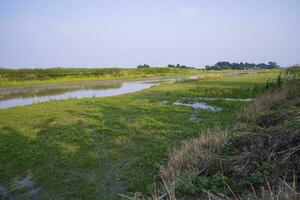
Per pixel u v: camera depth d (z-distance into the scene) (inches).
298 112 329.7
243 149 237.8
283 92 520.7
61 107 598.2
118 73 2086.6
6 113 536.1
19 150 319.9
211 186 198.7
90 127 417.1
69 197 225.8
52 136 372.5
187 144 276.7
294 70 922.7
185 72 2817.4
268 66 5044.3
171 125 416.5
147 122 439.5
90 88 1186.6
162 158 287.4
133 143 342.6
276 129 255.9
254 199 172.6
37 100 784.3
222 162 219.9
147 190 223.5
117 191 230.5
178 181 205.9
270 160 211.8
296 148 213.2
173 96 751.1
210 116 476.4
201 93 801.6
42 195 230.8
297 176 189.9
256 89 778.8
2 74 1461.6
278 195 159.9
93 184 243.1
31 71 1653.5
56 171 269.3
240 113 457.4
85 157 299.6
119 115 501.0
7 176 262.8
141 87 1221.7
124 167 275.0
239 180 200.8
